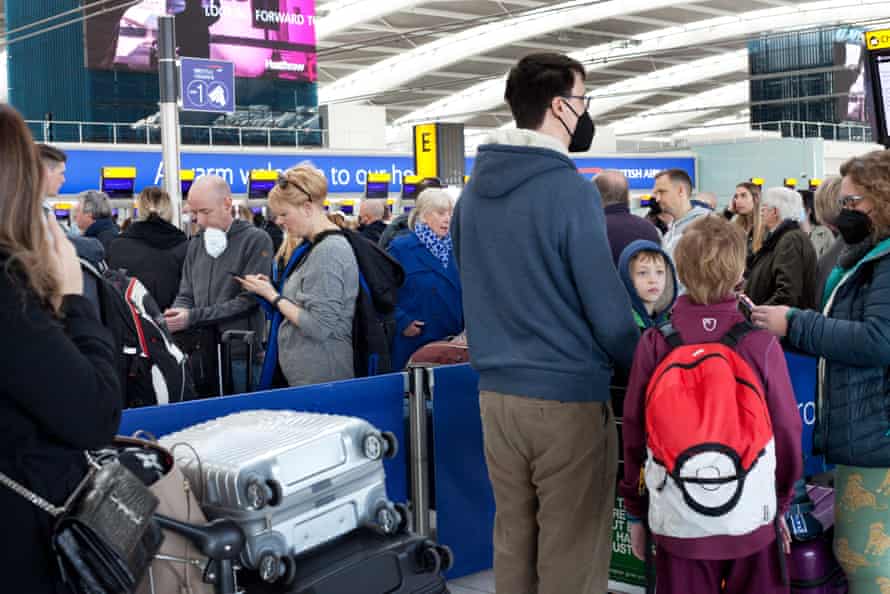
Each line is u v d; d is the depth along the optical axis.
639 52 45.34
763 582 2.27
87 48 33.28
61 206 14.38
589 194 2.42
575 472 2.47
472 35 41.03
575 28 42.16
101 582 1.53
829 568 2.86
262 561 2.06
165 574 1.94
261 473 2.09
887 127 3.62
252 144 35.00
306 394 3.13
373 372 3.44
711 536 2.20
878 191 2.45
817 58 47.91
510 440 2.52
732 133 36.03
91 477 1.60
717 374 2.21
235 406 2.95
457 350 3.91
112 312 2.29
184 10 34.62
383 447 2.36
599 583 2.55
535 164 2.44
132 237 4.77
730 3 40.34
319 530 2.21
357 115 31.36
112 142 32.50
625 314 2.39
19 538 1.49
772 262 4.83
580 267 2.38
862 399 2.50
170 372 2.98
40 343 1.47
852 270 2.49
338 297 3.34
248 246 4.14
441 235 4.79
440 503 3.56
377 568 2.24
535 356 2.46
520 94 2.56
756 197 5.64
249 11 35.88
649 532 2.59
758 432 2.17
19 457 1.50
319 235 3.42
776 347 2.30
